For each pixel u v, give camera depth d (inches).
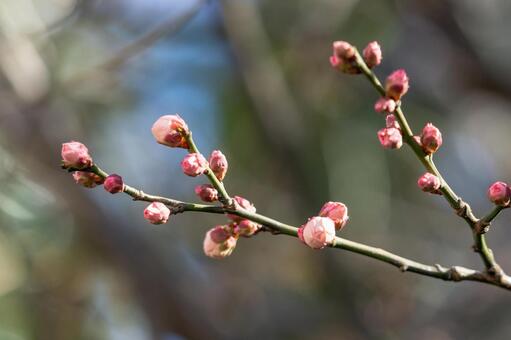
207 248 123.5
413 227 327.3
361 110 313.7
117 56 275.0
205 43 323.3
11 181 264.1
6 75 274.8
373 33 304.5
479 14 321.4
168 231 324.8
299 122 308.3
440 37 323.3
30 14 279.0
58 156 282.2
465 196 358.3
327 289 308.3
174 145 118.1
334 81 313.9
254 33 303.0
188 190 333.4
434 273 121.0
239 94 321.7
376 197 306.5
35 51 281.4
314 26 306.8
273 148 309.4
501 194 116.7
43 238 289.1
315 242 114.2
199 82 329.7
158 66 325.7
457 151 349.4
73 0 288.2
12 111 274.4
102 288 323.0
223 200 117.6
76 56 301.9
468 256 340.2
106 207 295.7
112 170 323.6
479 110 339.3
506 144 354.3
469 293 321.4
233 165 324.2
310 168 306.5
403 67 323.9
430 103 326.6
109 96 318.7
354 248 118.5
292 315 305.4
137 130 336.2
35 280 304.8
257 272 323.9
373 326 306.5
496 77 320.5
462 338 308.3
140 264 292.0
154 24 316.5
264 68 304.5
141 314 312.8
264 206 319.0
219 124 328.2
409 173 323.0
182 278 301.9
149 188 329.7
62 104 293.0
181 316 289.1
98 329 327.3
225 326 309.4
